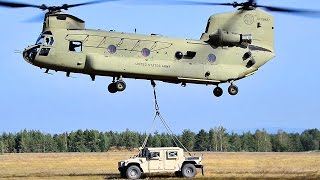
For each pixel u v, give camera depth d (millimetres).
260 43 39469
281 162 62906
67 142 151375
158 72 37156
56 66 36500
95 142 150250
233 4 38812
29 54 36219
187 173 37031
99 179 36469
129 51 37000
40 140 150000
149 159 36906
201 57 38031
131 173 36625
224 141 152750
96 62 36281
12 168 51281
